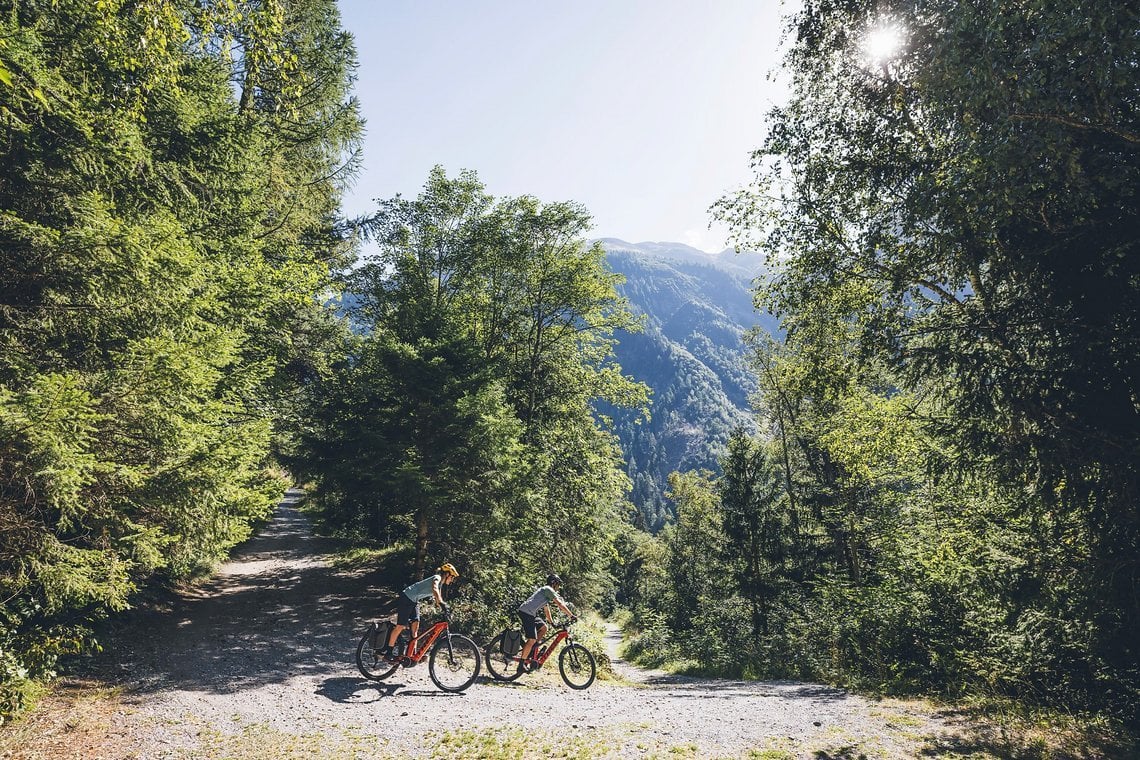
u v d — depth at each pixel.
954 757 6.96
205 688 8.48
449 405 15.05
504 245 21.61
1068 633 8.94
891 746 7.37
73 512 6.74
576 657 10.38
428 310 17.44
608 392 24.66
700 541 33.03
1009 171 6.78
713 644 19.47
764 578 25.00
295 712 7.75
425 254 21.42
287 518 35.78
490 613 15.04
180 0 7.20
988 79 6.80
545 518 19.92
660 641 23.66
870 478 18.25
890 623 13.68
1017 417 8.36
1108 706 8.66
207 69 10.51
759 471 26.36
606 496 23.14
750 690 12.02
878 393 15.61
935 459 10.96
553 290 23.09
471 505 15.95
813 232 14.23
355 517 18.00
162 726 6.86
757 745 7.20
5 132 6.67
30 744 5.98
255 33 7.62
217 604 15.02
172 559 8.75
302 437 16.84
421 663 10.56
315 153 16.27
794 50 14.03
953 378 9.92
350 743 6.79
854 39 12.08
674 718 8.37
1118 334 7.23
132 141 7.57
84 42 7.26
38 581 7.01
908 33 9.03
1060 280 7.74
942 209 9.05
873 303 13.56
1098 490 7.48
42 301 7.05
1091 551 8.00
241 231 11.29
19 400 5.84
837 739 7.57
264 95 14.27
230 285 10.24
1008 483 9.07
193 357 7.35
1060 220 7.52
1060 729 8.13
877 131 12.61
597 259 23.33
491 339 22.95
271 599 16.25
